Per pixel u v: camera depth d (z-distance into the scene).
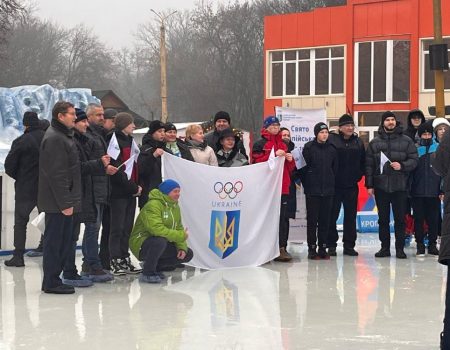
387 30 37.06
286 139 9.91
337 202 10.30
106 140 8.48
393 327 6.10
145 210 8.16
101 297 7.33
